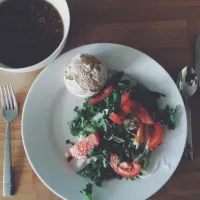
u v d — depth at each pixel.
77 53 0.42
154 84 0.42
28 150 0.40
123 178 0.40
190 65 0.44
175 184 0.41
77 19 0.45
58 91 0.42
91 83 0.39
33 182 0.41
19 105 0.43
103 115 0.41
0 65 0.40
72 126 0.42
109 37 0.44
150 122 0.39
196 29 0.44
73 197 0.39
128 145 0.41
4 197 0.40
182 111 0.40
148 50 0.44
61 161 0.41
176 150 0.40
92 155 0.40
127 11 0.45
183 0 0.45
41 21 0.41
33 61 0.41
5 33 0.41
